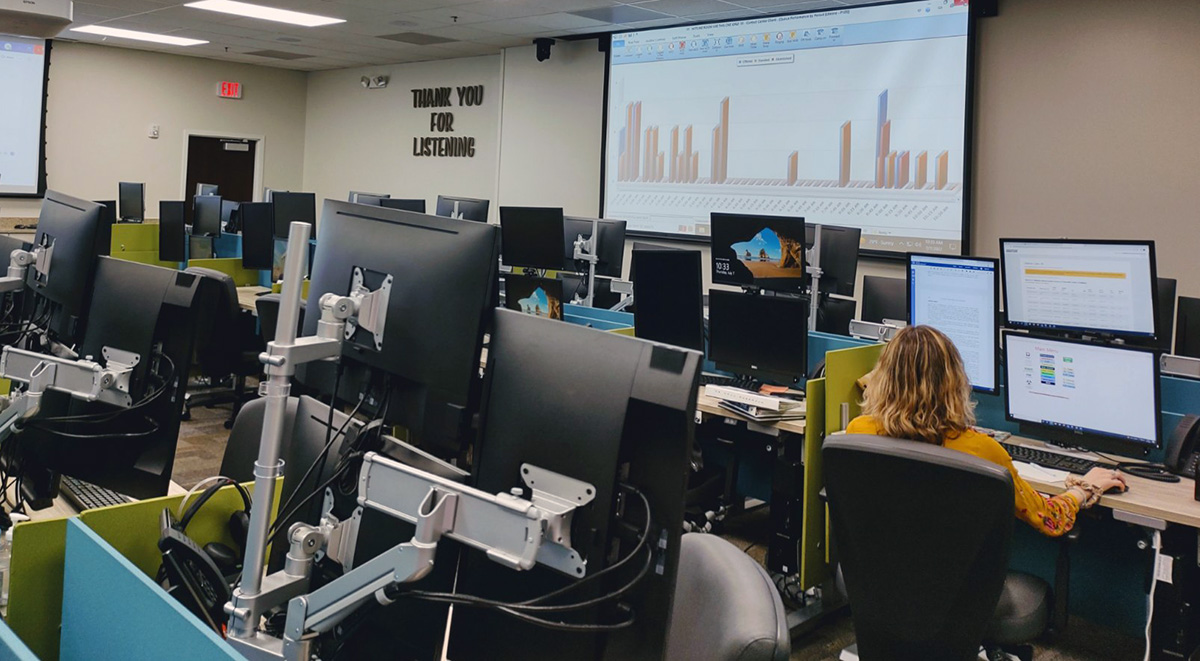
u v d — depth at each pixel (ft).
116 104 31.81
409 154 32.24
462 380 3.48
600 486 3.09
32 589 4.09
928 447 5.62
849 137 19.69
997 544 5.44
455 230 3.59
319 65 33.94
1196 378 8.73
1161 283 11.96
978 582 5.58
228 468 6.66
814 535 9.06
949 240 18.29
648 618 3.07
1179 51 15.35
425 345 3.57
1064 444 8.73
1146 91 15.75
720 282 11.75
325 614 3.18
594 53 24.97
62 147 30.81
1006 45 17.39
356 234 4.00
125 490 5.26
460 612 3.43
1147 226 15.89
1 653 2.35
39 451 5.56
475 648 3.39
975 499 5.40
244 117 35.01
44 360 5.16
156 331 5.17
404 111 32.32
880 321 14.28
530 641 3.26
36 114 29.84
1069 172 16.74
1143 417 8.06
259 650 3.30
